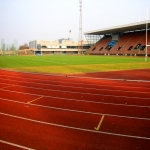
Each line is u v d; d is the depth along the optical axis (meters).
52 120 7.93
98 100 10.95
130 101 10.74
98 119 8.04
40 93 12.61
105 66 29.67
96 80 17.73
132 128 7.13
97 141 6.18
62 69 26.11
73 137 6.45
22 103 10.33
